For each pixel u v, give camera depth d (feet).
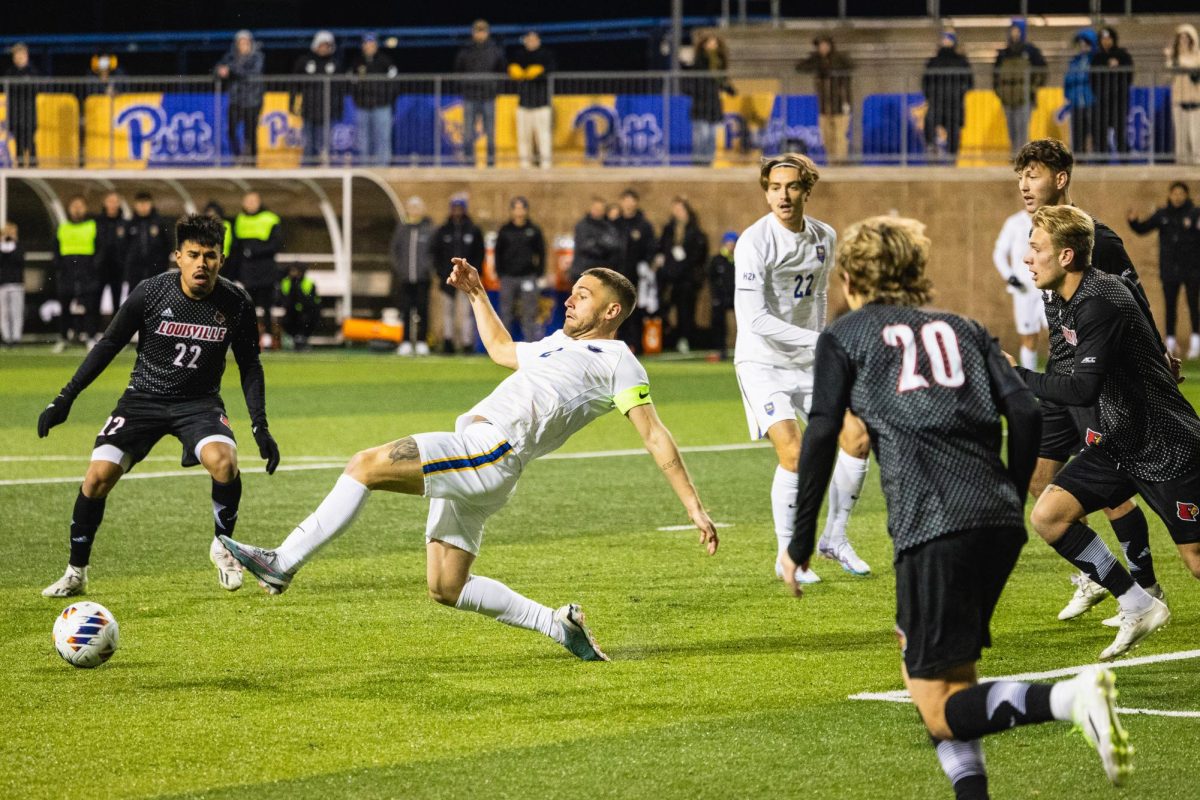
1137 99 214.69
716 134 223.30
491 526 84.64
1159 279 210.79
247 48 227.20
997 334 216.74
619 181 223.10
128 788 40.83
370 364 199.11
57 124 233.55
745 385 71.00
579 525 85.05
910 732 45.96
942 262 217.36
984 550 36.17
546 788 40.83
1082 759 43.29
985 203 215.72
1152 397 52.54
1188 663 54.75
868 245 37.93
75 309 215.51
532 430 51.93
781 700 49.70
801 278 71.10
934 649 35.94
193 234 63.21
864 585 69.21
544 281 218.18
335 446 118.11
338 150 229.86
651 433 52.42
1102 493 54.85
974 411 36.83
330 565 73.15
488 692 50.83
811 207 220.02
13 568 71.72
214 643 57.57
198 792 40.50
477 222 225.35
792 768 42.52
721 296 206.08
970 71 214.28
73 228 212.02
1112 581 54.90
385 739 45.44
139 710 48.57
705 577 70.79
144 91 239.30
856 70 221.25
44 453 113.60
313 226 237.25
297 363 200.34
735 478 104.17
